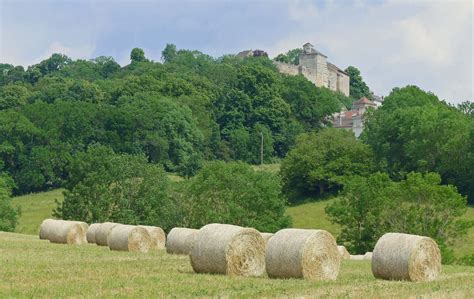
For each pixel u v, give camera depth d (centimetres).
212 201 8506
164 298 2175
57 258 3550
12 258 3475
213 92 19662
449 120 11606
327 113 19562
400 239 3175
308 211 11131
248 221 8312
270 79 18450
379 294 2370
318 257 3012
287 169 12238
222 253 3027
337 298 2255
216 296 2242
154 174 9050
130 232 4644
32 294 2212
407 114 12162
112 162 8969
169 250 4341
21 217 10906
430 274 3172
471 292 2525
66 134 14225
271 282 2745
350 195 7725
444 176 11275
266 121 17700
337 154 12256
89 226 5362
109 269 2998
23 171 13125
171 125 15238
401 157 12169
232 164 9162
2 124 13425
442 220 7288
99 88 19075
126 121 14812
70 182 9019
